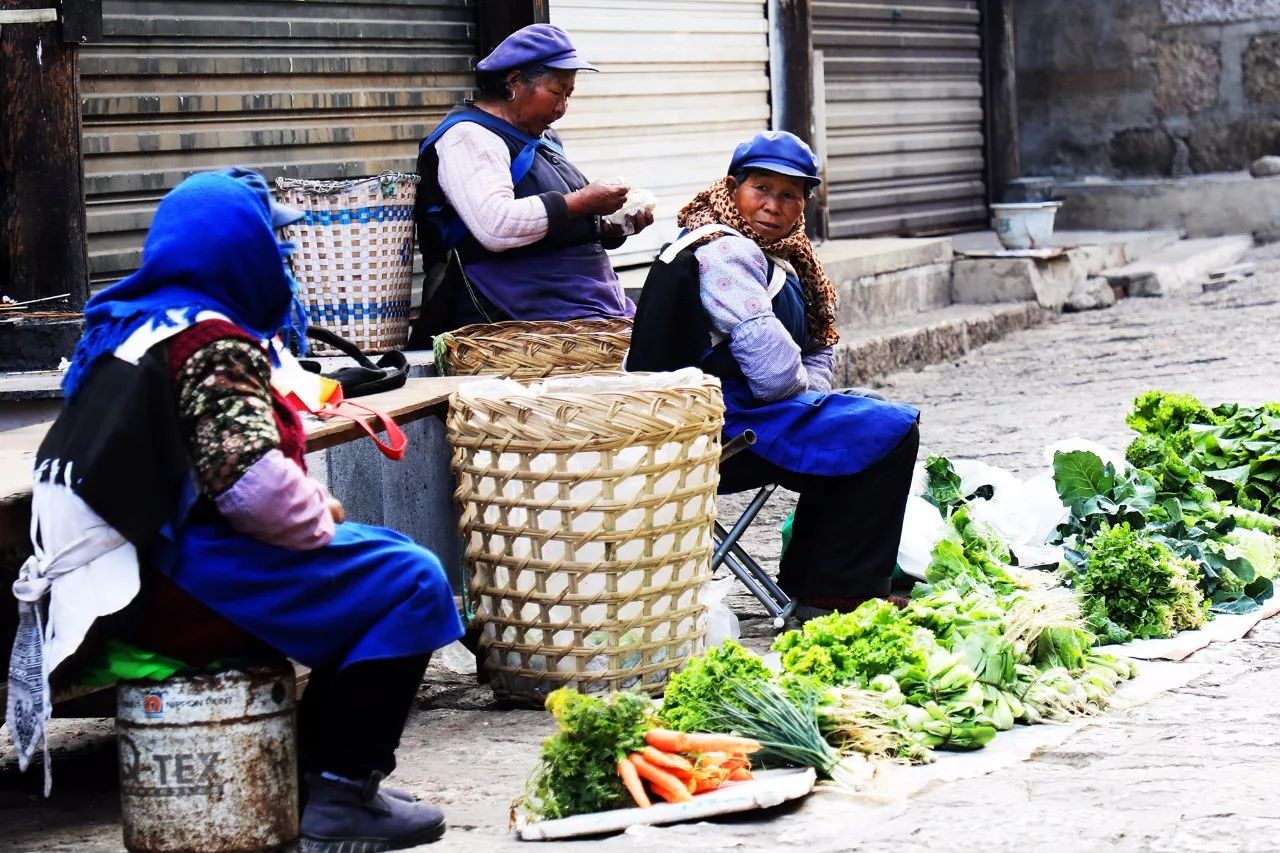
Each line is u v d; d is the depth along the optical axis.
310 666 3.51
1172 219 15.75
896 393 10.59
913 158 14.23
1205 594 5.62
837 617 4.50
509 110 6.38
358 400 4.70
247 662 3.44
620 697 3.78
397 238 6.53
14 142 6.10
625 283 9.32
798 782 3.71
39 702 3.37
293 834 3.53
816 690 4.13
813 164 5.49
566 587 4.69
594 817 3.63
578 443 4.59
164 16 6.78
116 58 6.59
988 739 4.18
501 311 6.36
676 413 4.65
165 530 3.34
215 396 3.29
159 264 3.38
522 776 4.19
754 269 5.38
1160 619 5.22
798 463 5.30
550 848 3.54
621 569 4.66
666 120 10.15
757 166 5.40
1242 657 5.06
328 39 7.47
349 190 6.41
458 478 4.85
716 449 4.83
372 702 3.52
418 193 6.51
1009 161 15.43
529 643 4.78
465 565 4.90
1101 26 16.42
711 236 5.41
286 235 6.47
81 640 3.34
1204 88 16.08
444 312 6.46
